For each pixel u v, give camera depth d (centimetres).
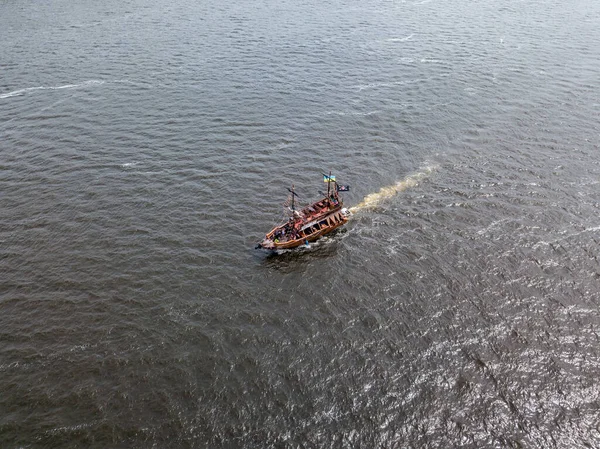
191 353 6169
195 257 7688
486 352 6116
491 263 7412
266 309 6788
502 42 16312
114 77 13838
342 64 14738
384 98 12669
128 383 5828
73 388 5775
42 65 14550
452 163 9962
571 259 7419
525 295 6856
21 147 10512
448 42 16450
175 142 10750
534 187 9112
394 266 7462
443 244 7838
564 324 6431
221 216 8600
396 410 5525
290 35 17200
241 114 11906
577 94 12569
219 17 19238
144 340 6347
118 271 7400
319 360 6069
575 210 8456
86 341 6341
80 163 10006
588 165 9719
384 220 8462
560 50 15488
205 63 14775
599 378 5791
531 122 11331
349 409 5544
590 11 19662
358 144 10719
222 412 5512
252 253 7800
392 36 17138
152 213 8638
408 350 6172
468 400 5612
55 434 5316
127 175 9650
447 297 6881
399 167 9912
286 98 12688
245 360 6078
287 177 9662
